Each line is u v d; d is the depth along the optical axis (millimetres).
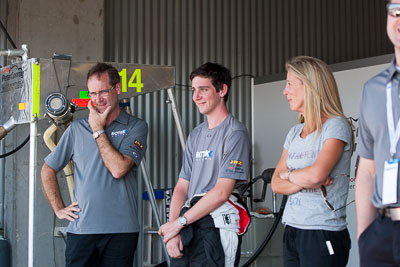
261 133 6086
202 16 6094
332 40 6605
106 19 5703
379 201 1809
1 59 5086
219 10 6160
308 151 2639
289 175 2596
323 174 2475
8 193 5031
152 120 5812
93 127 3127
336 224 2502
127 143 3205
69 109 3670
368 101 1861
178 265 2893
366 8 6812
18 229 4875
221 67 3033
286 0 6430
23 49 3855
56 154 3268
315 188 2543
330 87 2670
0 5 5094
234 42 6203
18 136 4836
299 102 2705
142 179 5602
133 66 4191
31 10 5172
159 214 4789
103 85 3156
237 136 2912
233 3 6219
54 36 5262
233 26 6207
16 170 4871
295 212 2568
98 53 5480
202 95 2984
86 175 3141
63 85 3773
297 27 6465
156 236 5250
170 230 2857
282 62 6383
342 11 6676
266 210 4828
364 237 1836
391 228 1736
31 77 3656
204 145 2992
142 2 5867
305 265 2496
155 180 5773
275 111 5930
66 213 3125
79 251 3049
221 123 2988
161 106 5844
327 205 2508
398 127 1759
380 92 1827
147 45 5871
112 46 5734
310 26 6516
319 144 2604
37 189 4355
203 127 3098
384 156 1801
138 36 5840
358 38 6746
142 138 3264
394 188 1725
